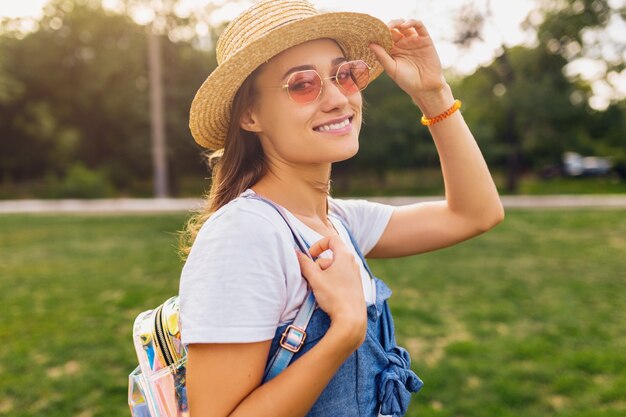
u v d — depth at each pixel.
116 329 4.70
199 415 0.93
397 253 1.46
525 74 21.77
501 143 27.17
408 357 1.23
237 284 0.93
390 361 1.15
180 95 25.53
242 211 0.99
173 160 26.50
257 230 0.97
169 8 23.56
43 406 3.37
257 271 0.94
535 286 6.12
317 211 1.21
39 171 29.19
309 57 1.10
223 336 0.90
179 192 27.98
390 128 24.69
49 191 24.55
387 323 1.21
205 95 1.13
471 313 5.07
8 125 28.06
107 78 28.45
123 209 15.22
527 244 8.84
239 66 1.07
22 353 4.16
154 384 1.14
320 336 1.00
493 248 8.50
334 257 1.01
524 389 3.45
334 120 1.10
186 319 0.94
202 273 0.95
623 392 3.39
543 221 11.59
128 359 4.03
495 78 22.45
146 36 27.02
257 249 0.96
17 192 25.52
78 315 5.11
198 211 1.29
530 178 32.91
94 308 5.33
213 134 1.28
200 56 26.22
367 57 1.34
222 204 1.20
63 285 6.31
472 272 6.82
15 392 3.53
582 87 22.52
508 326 4.71
